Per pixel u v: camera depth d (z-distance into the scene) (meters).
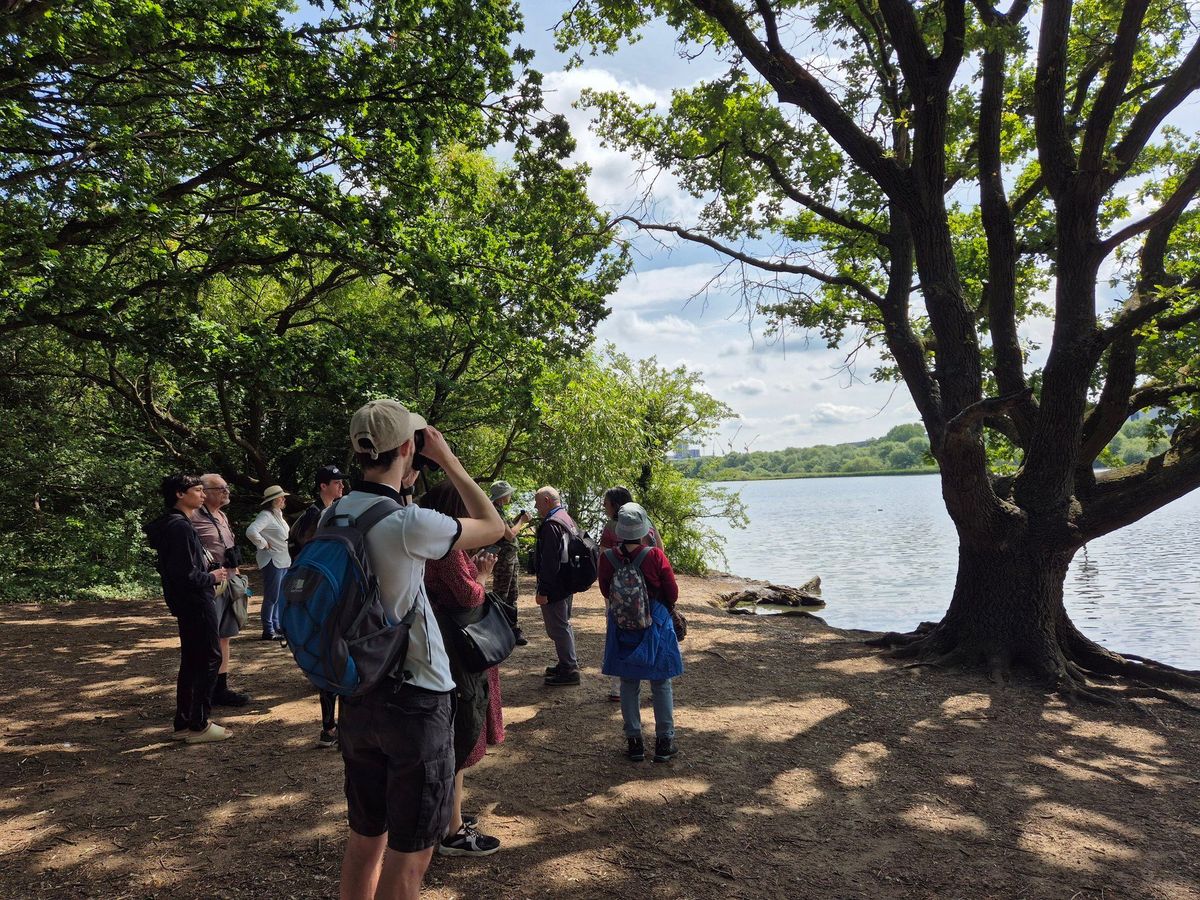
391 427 2.35
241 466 18.72
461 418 16.56
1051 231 10.76
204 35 9.41
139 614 10.84
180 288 9.83
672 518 21.64
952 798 4.52
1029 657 7.46
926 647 8.20
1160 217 7.17
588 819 4.16
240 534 18.78
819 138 10.56
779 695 6.85
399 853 2.27
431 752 2.29
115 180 9.11
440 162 16.16
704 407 23.08
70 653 8.21
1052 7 7.50
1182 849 3.88
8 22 6.48
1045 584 7.58
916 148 8.05
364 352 11.95
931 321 8.45
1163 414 8.89
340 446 16.92
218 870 3.49
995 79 8.07
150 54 8.90
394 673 2.25
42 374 13.77
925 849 3.85
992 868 3.66
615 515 6.67
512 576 8.16
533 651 8.62
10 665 7.63
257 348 9.68
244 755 5.05
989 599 7.75
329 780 4.59
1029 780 4.84
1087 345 7.48
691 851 3.79
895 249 10.02
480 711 3.55
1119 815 4.31
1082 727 6.04
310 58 9.73
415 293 10.94
